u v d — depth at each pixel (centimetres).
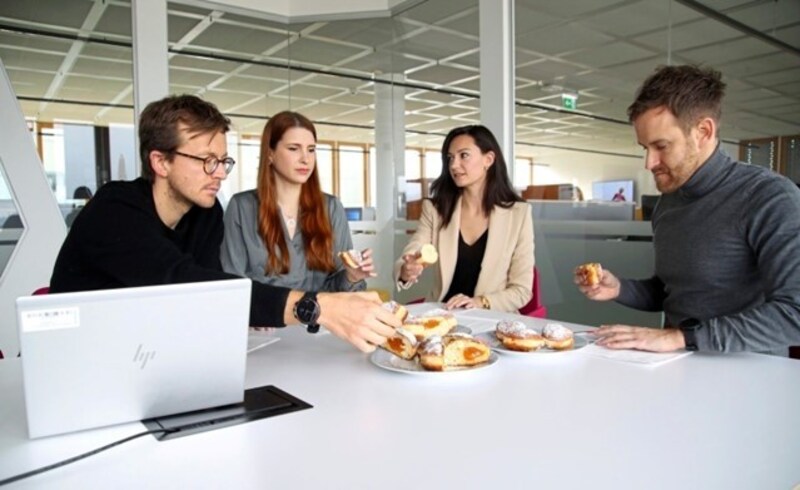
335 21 442
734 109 295
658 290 167
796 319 117
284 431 83
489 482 65
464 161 230
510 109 366
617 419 86
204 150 127
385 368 113
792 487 64
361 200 482
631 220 326
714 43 298
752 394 98
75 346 78
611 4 328
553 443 77
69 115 370
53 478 69
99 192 129
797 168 283
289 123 207
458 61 415
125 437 81
